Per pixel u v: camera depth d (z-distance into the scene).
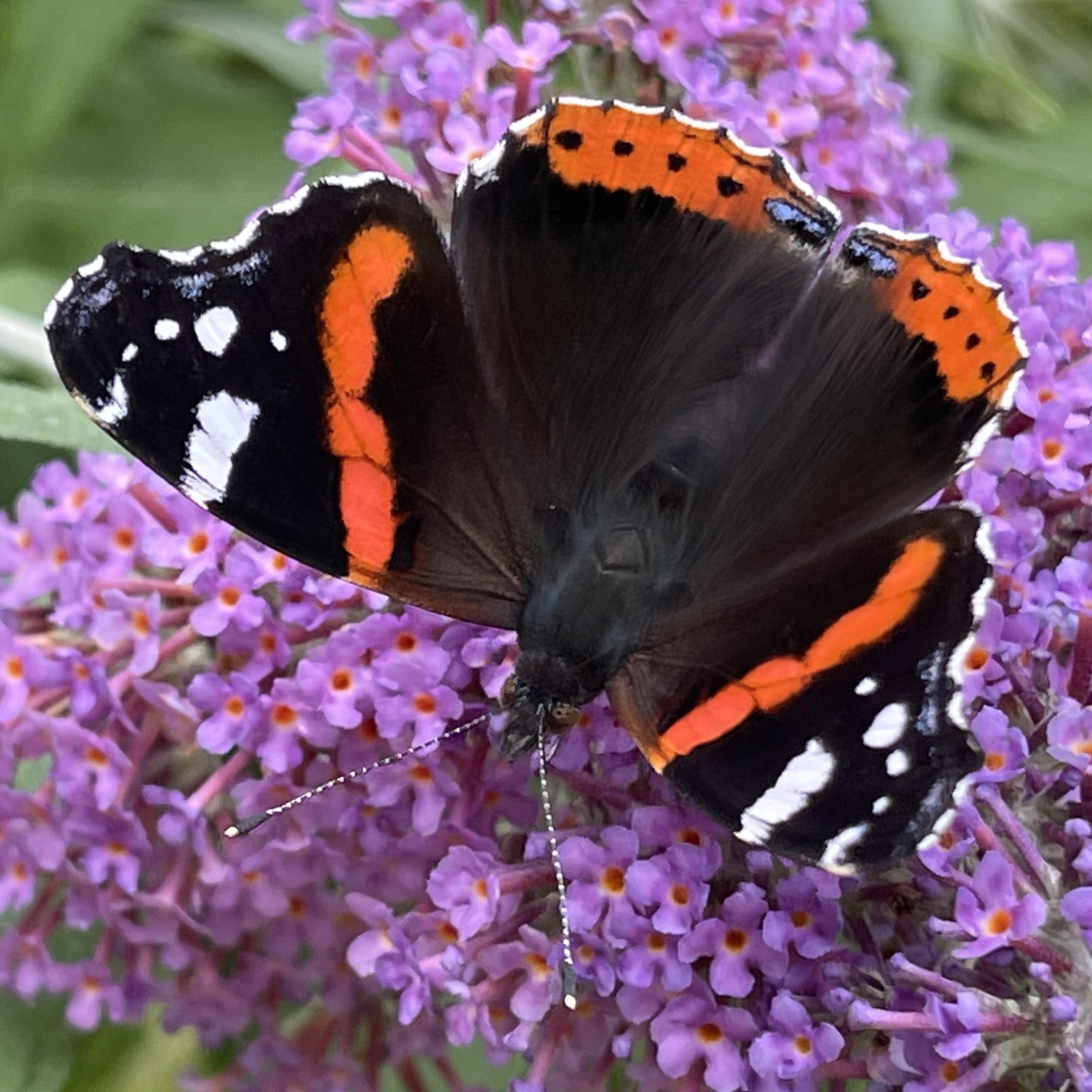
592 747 0.15
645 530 0.14
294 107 0.21
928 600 0.13
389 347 0.14
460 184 0.14
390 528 0.14
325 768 0.15
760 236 0.14
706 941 0.14
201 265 0.14
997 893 0.13
